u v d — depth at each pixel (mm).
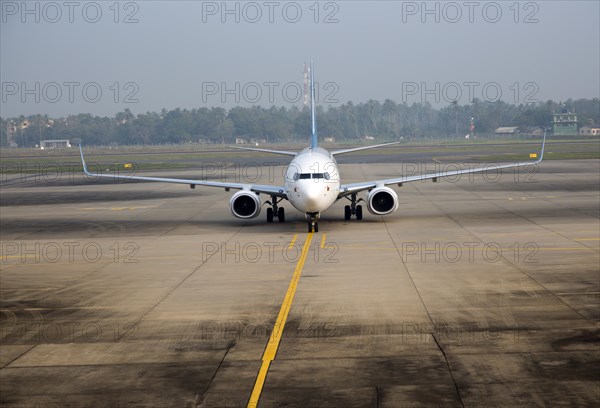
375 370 37156
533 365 37312
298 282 59562
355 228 92188
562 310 48250
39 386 36188
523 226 90562
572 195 129125
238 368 38031
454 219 99438
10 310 52469
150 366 38781
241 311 50281
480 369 36875
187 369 38094
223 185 103562
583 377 35375
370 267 65250
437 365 37625
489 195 133375
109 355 40875
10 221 110938
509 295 53000
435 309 49375
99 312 51156
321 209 87312
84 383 36438
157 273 65438
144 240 86875
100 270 67812
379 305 50906
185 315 49594
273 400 33562
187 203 132875
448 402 32781
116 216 114312
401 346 41000
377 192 96188
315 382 35656
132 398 34281
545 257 68188
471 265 65000
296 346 41594
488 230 87625
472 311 48625
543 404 32281
